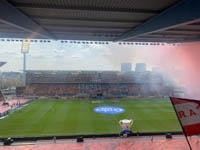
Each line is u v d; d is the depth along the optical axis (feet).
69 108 93.45
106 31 57.26
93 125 62.08
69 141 45.24
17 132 53.93
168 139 46.55
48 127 59.21
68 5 31.96
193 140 45.65
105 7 33.04
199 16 22.76
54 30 56.44
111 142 44.68
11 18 30.53
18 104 105.19
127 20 42.11
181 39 71.26
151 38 69.31
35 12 36.29
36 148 40.91
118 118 72.69
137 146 42.42
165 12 32.96
